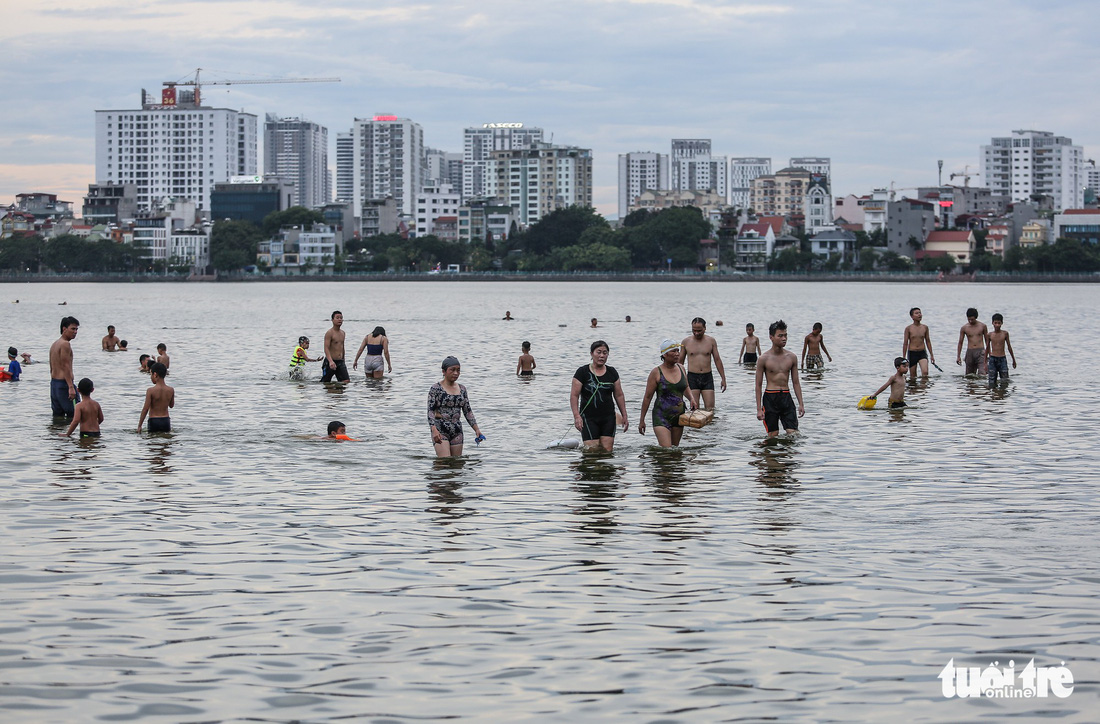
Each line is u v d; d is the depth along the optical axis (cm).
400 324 7794
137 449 2286
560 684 994
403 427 2616
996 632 1121
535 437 2434
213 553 1431
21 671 1021
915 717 926
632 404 2994
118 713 931
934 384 3534
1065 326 7338
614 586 1279
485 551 1440
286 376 3872
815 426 2591
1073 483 1898
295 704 951
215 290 18862
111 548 1457
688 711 937
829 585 1281
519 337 6222
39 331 7050
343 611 1192
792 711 937
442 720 919
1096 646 1080
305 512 1680
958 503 1734
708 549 1447
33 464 2105
